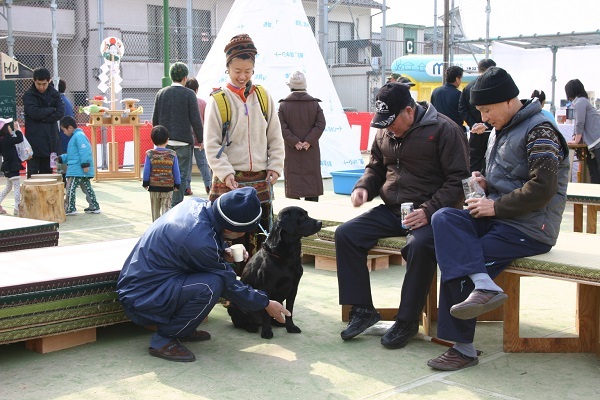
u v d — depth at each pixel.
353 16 29.94
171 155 7.47
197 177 13.64
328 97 12.66
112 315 4.17
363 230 4.31
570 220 8.69
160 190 7.44
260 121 4.89
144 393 3.42
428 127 4.22
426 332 4.38
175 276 3.90
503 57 15.88
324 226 5.18
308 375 3.68
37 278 3.90
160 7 25.44
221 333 4.44
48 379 3.59
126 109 13.40
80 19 23.97
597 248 4.05
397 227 4.37
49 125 9.62
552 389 3.50
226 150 4.84
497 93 3.81
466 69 20.58
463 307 3.55
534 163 3.71
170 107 8.45
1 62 13.20
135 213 9.25
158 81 24.98
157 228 3.99
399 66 22.34
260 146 4.92
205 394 3.41
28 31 23.16
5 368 3.74
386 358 3.96
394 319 4.66
